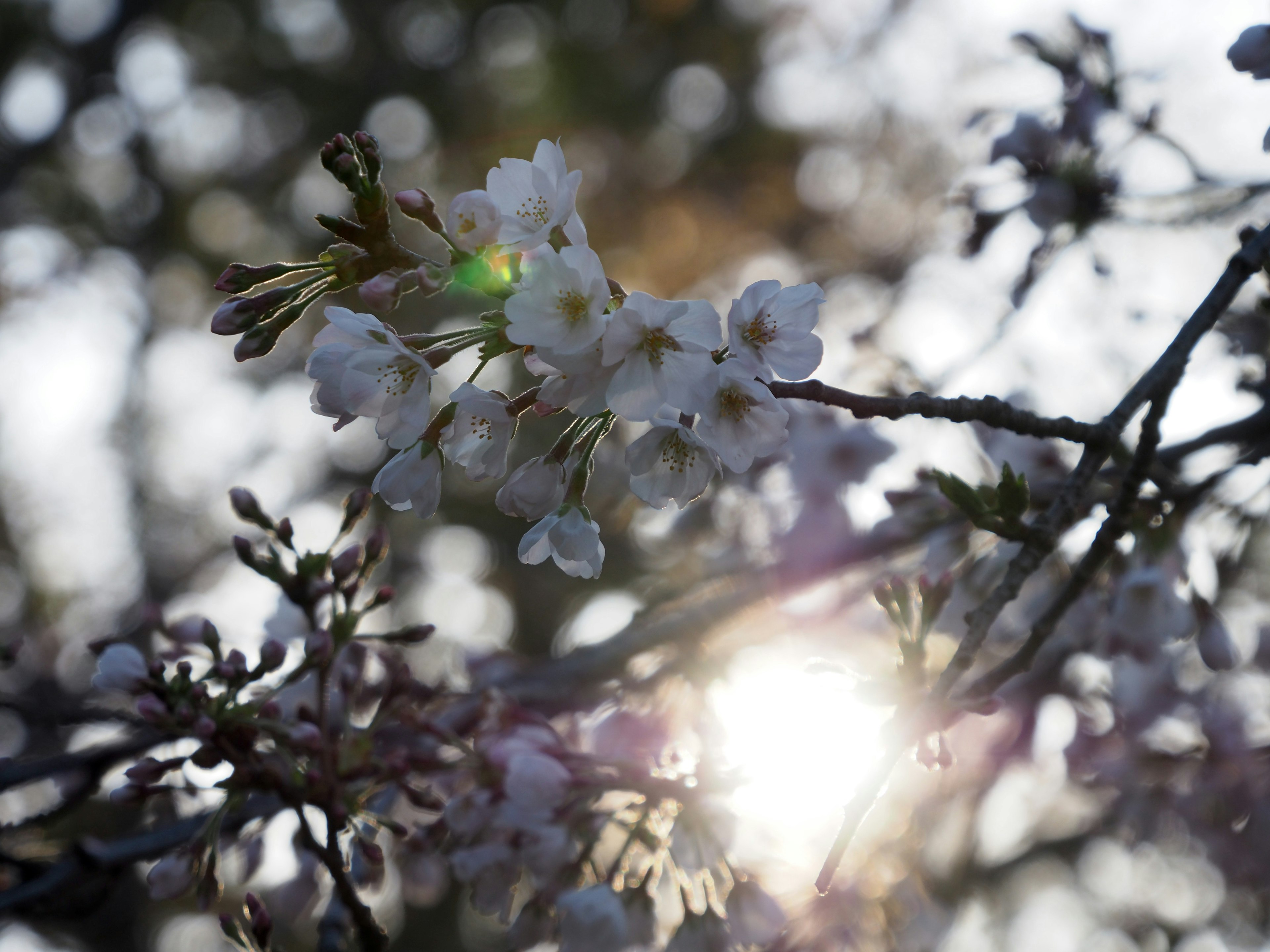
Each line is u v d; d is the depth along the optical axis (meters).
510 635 12.37
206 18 11.84
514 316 1.68
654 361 1.73
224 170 12.41
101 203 12.22
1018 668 2.05
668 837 2.60
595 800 2.66
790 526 4.05
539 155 1.85
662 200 11.80
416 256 1.80
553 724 3.92
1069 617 3.54
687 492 1.87
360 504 2.52
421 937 11.66
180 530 12.63
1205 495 3.20
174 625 3.01
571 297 1.70
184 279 12.63
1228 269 2.14
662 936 2.72
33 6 11.12
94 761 3.38
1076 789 5.38
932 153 9.61
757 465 4.03
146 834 3.31
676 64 11.88
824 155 11.30
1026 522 3.14
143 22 11.75
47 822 3.30
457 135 11.67
